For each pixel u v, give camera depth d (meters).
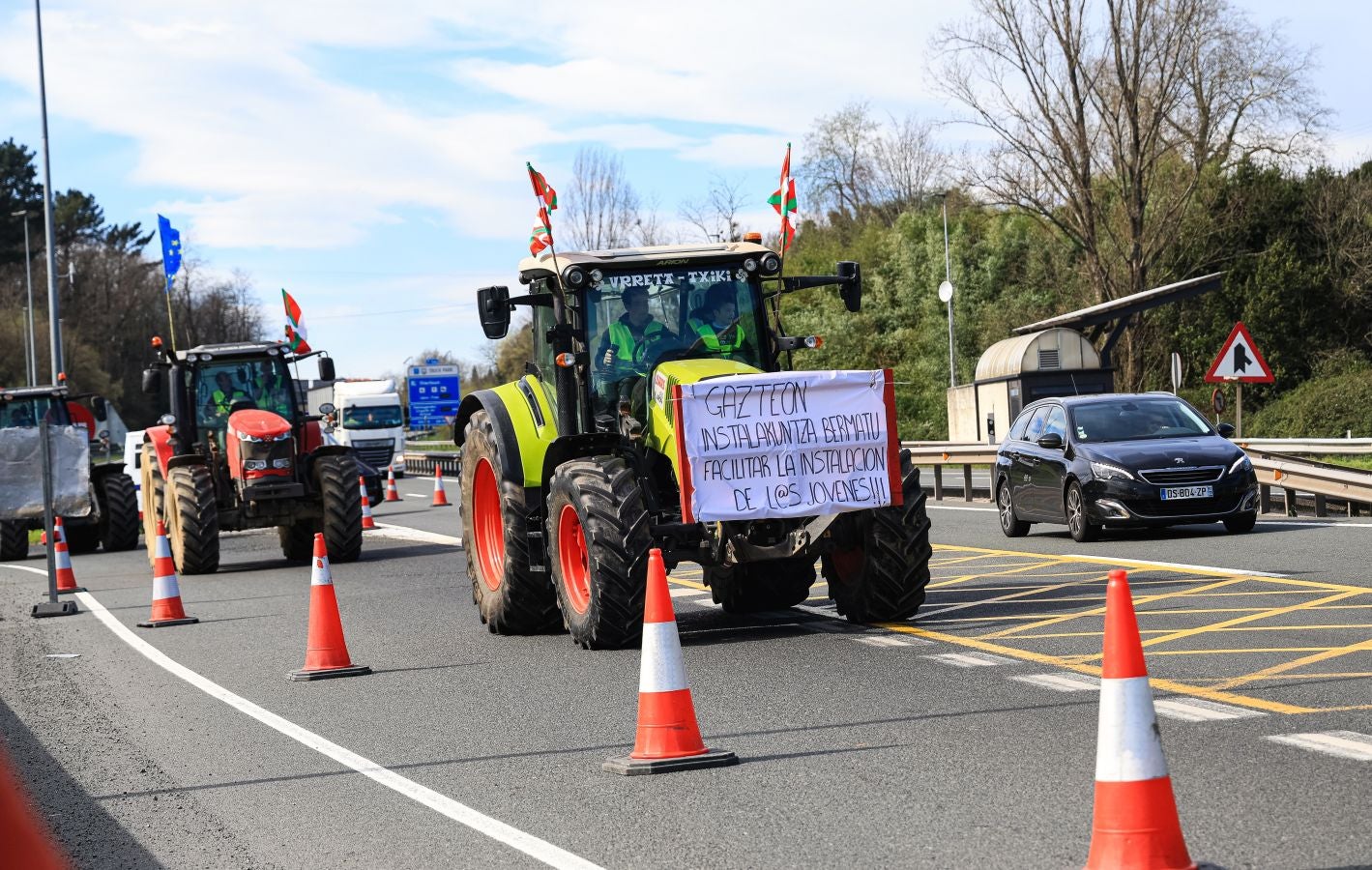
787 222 11.51
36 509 16.72
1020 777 6.07
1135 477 15.79
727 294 11.48
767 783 6.29
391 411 54.69
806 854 5.17
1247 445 23.45
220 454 21.06
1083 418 17.28
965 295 61.94
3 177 94.62
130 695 10.03
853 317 66.06
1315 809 5.25
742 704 8.17
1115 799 4.41
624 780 6.54
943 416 59.75
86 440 16.84
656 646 6.81
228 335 111.25
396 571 18.64
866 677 8.77
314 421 21.75
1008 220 62.84
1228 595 11.34
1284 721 6.79
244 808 6.51
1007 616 11.02
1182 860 4.37
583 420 11.20
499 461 11.88
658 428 10.63
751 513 10.10
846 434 10.31
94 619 15.21
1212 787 5.66
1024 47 43.22
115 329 102.31
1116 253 46.50
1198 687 7.75
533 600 11.84
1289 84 43.03
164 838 6.07
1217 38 42.69
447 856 5.47
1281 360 47.53
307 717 8.73
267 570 20.39
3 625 15.10
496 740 7.65
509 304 11.36
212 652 12.01
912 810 5.66
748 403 10.12
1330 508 20.34
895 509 10.66
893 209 86.31
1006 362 34.31
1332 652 8.61
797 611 12.18
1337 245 48.72
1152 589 12.02
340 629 10.52
